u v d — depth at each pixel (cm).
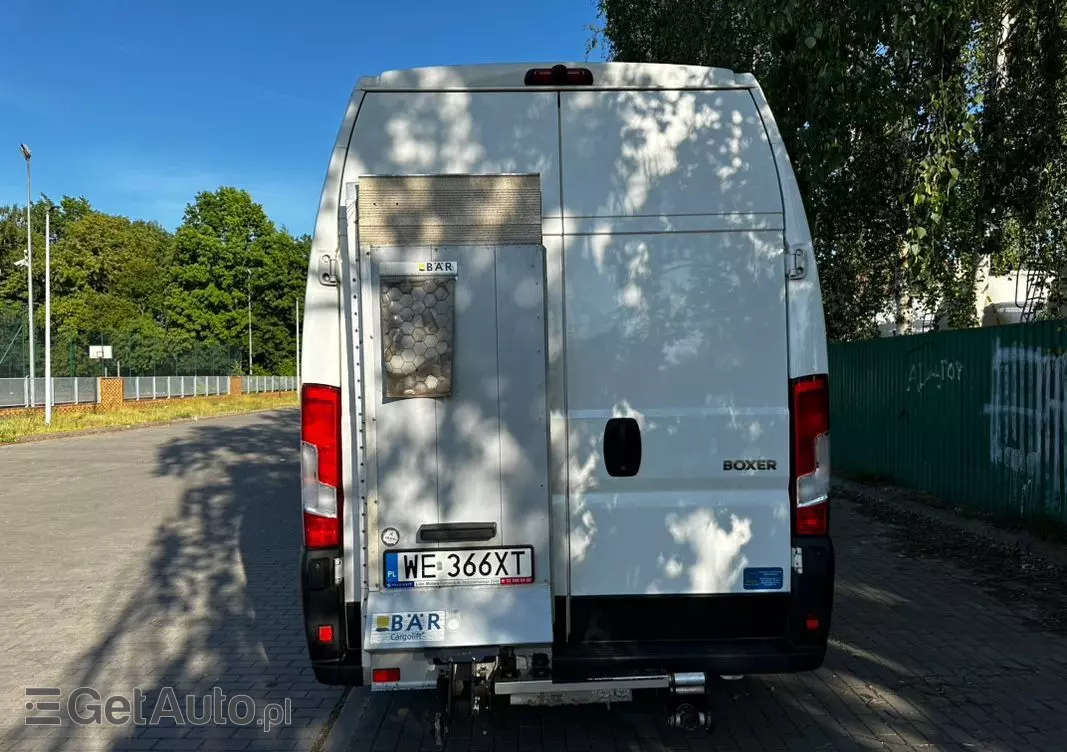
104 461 1758
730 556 343
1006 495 820
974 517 834
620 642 344
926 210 619
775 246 344
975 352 873
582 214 340
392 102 341
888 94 597
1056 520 739
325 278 332
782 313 344
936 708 430
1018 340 798
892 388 1068
